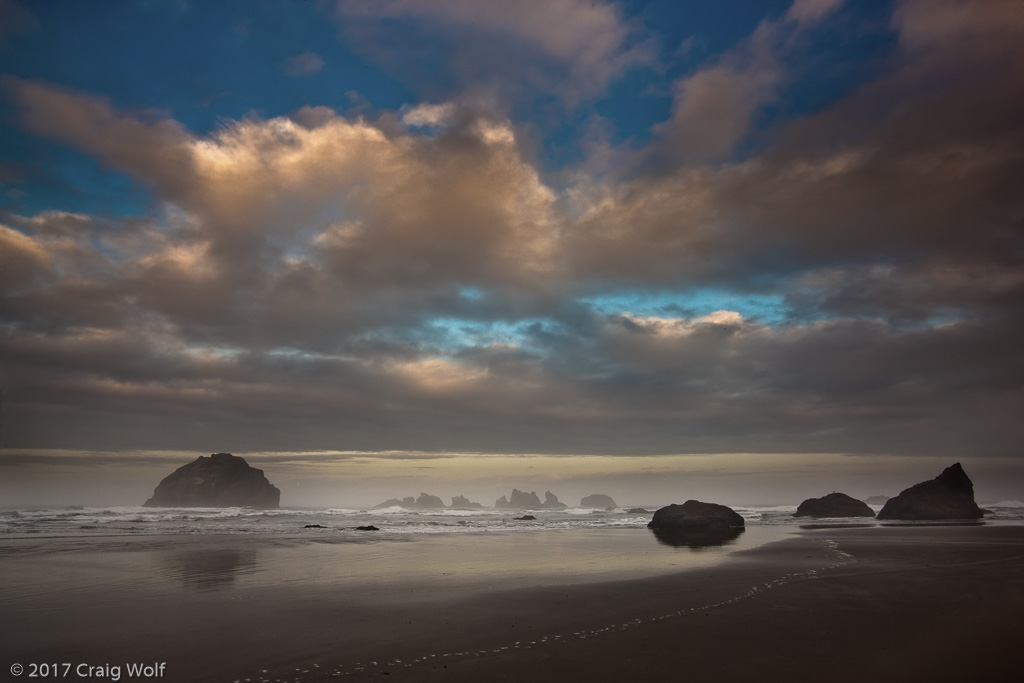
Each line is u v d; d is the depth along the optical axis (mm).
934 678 7270
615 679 7238
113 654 8188
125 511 53688
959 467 52375
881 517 52812
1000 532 32438
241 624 9945
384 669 7613
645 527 41062
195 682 7102
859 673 7469
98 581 14039
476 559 19938
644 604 11992
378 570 16859
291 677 7285
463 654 8305
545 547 24719
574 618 10648
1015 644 8812
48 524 34438
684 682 7125
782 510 80875
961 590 13570
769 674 7418
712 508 39969
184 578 14711
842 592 13352
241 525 36531
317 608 11336
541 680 7191
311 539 26938
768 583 14688
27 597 12023
